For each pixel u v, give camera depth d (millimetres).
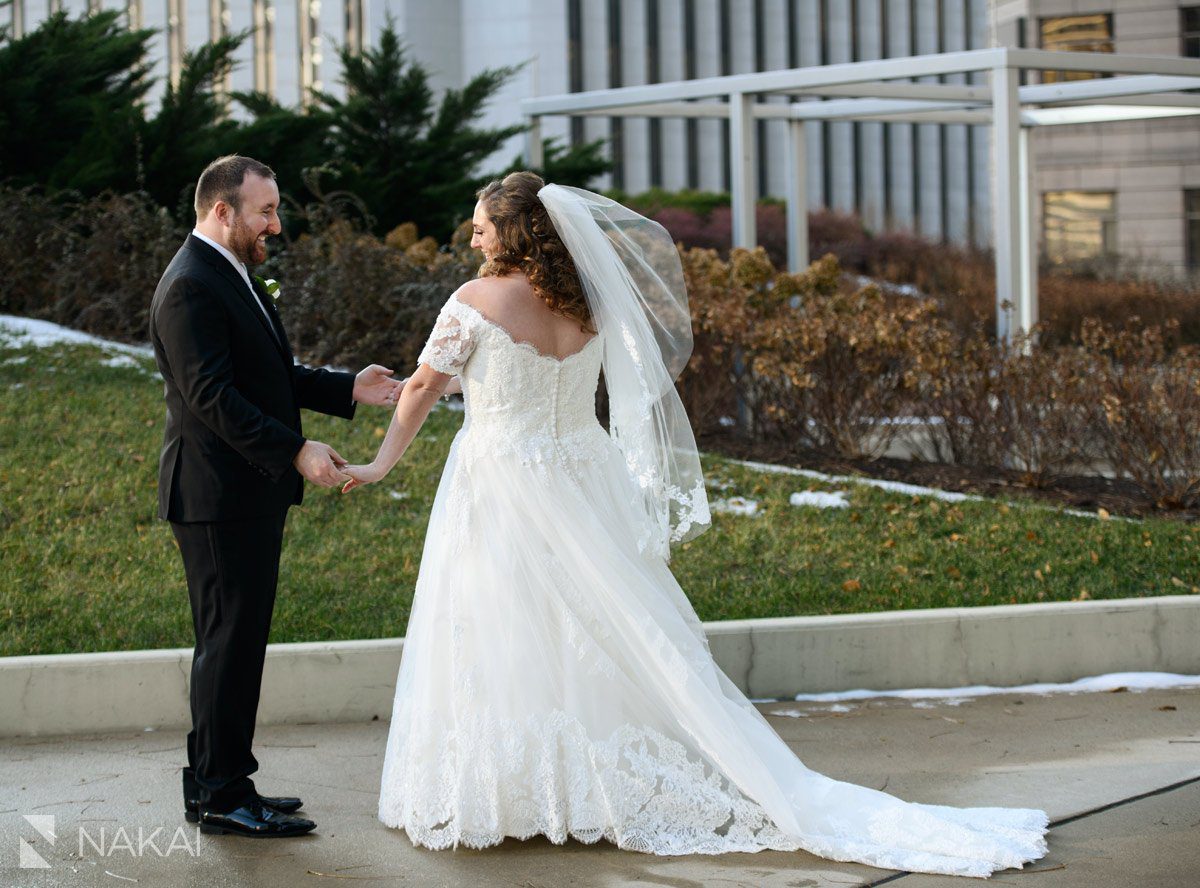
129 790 4559
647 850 3941
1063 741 5027
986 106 14367
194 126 13484
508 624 4070
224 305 4031
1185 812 4207
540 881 3730
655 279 4574
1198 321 19000
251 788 4188
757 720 4242
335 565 6609
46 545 6652
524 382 4184
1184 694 5691
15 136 12969
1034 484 8484
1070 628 5914
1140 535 7223
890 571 6680
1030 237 13281
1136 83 12398
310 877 3771
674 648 4090
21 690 5230
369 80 15398
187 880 3750
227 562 4047
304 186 13930
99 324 10703
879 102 13375
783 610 6184
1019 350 9109
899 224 31781
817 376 9023
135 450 7934
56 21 13930
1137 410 8055
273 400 4148
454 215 14961
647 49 42219
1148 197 25781
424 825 4023
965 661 5840
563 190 4270
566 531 4125
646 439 4363
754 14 44531
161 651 5387
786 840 3959
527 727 4016
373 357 10211
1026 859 3777
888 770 4711
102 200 12195
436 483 7777
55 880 3748
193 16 38219
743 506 7691
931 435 9250
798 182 13938
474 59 39938
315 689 5418
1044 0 26203
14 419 8273
